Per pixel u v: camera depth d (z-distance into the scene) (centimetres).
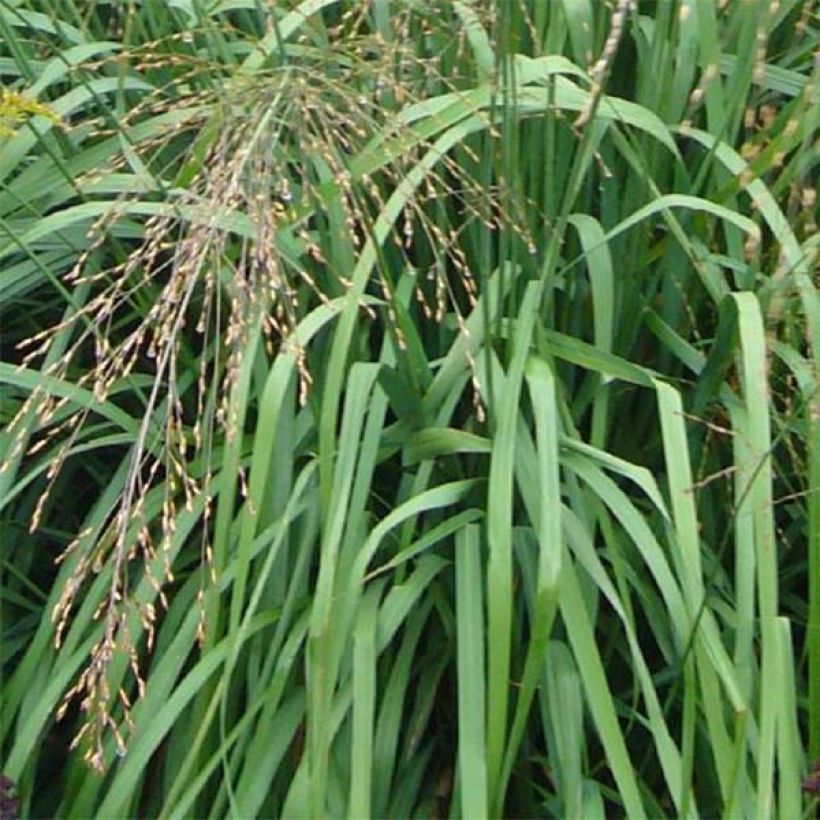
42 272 143
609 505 134
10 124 143
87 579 142
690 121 144
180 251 130
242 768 135
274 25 138
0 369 139
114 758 138
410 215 137
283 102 134
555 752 134
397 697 136
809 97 142
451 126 141
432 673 140
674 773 130
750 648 133
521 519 139
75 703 144
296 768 136
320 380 141
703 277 141
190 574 142
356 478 136
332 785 133
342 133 138
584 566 134
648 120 142
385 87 142
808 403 135
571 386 144
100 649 134
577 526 135
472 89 142
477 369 138
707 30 143
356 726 131
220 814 135
